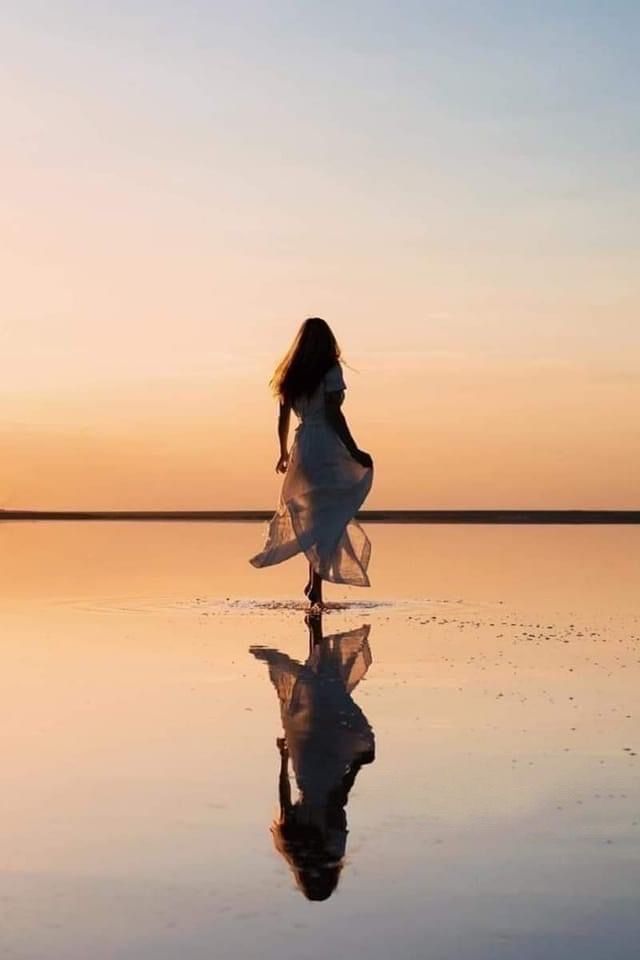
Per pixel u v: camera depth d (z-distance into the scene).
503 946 2.21
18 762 3.59
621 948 2.20
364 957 2.16
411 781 3.35
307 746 3.77
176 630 6.76
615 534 20.92
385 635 6.52
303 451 8.21
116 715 4.29
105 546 16.20
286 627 6.90
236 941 2.23
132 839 2.83
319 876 2.57
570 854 2.71
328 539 8.08
